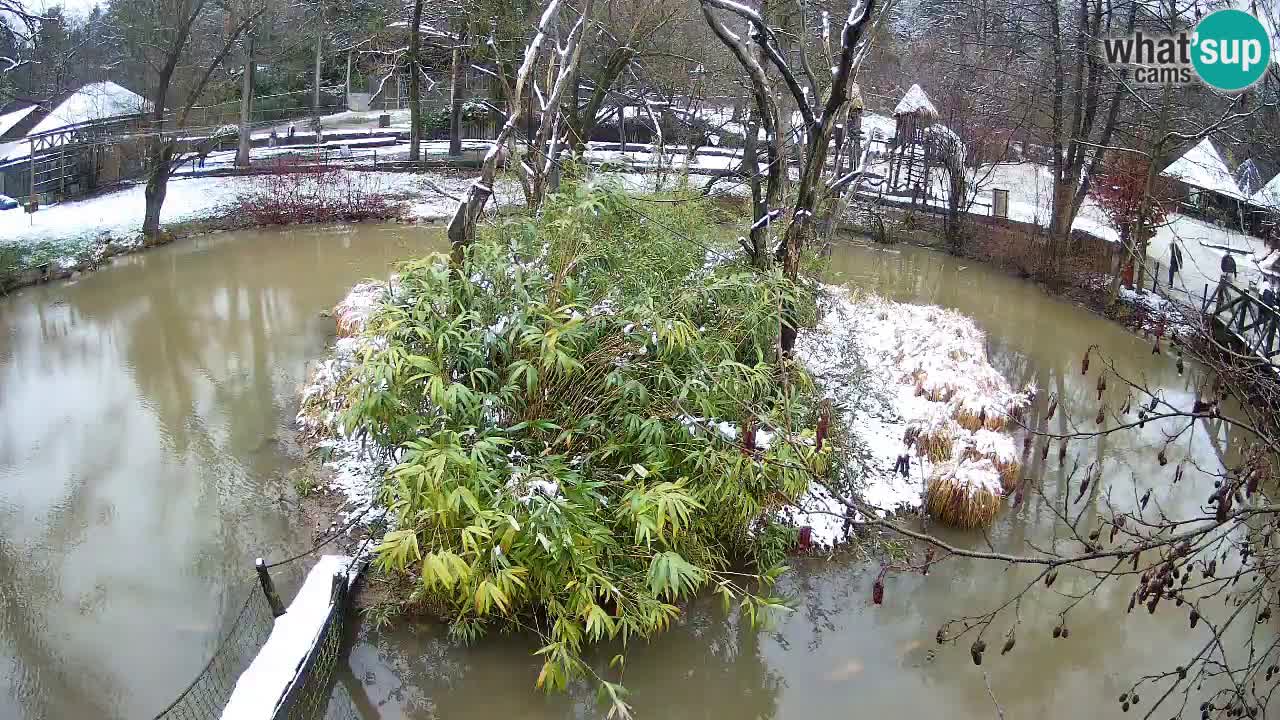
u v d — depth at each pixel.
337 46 36.88
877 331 15.67
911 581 9.65
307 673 7.48
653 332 8.62
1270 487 8.49
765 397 9.58
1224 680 8.24
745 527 9.24
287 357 15.66
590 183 10.59
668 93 26.34
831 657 8.60
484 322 8.79
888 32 27.00
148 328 17.14
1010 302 19.98
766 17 16.70
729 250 12.27
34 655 8.40
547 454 8.27
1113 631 8.99
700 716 7.85
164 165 22.69
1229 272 15.85
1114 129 21.03
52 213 24.02
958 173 24.25
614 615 8.33
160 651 8.48
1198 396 6.16
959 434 11.70
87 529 10.45
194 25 28.94
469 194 11.16
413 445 7.59
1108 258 20.23
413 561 8.48
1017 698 8.10
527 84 15.25
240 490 11.23
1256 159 22.44
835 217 13.83
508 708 7.85
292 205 25.47
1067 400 14.55
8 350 15.98
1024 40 28.95
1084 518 10.85
